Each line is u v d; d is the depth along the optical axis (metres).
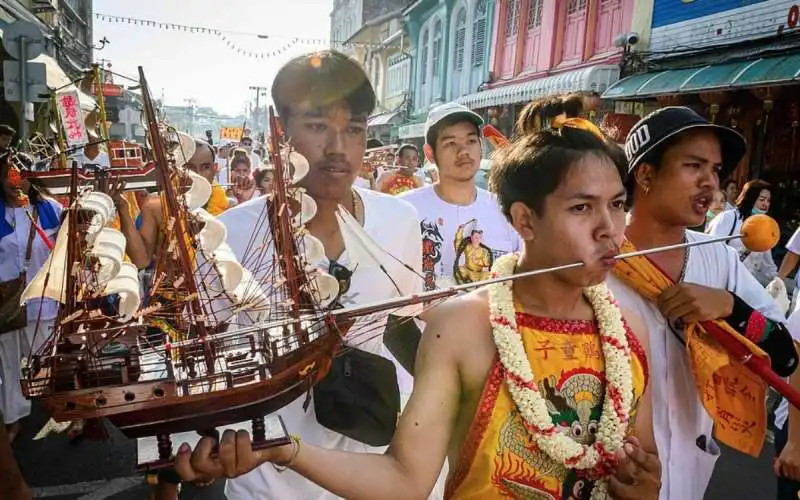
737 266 2.25
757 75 8.34
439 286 3.07
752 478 4.06
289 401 1.40
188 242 1.55
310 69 1.99
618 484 1.45
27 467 4.07
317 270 1.72
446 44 22.98
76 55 25.00
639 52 11.61
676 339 2.09
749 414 2.03
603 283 1.61
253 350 1.42
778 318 2.15
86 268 1.34
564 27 15.22
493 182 1.65
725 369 2.01
